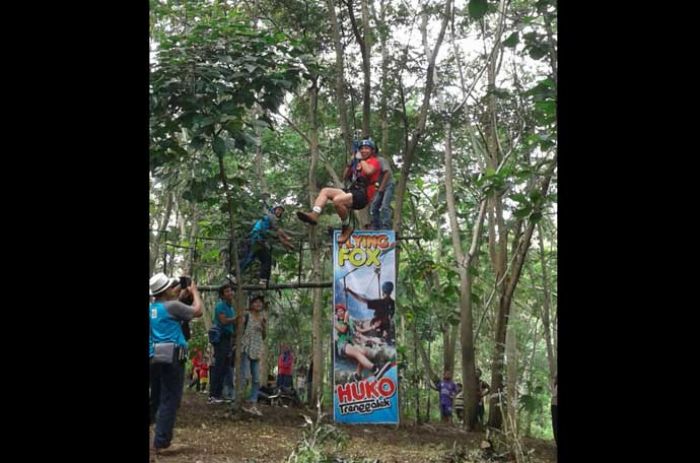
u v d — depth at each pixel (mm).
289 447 8039
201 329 16000
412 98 15523
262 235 11180
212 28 9227
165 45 9000
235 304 11617
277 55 9414
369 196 10680
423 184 14773
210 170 10461
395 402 10742
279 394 13258
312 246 13188
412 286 14008
